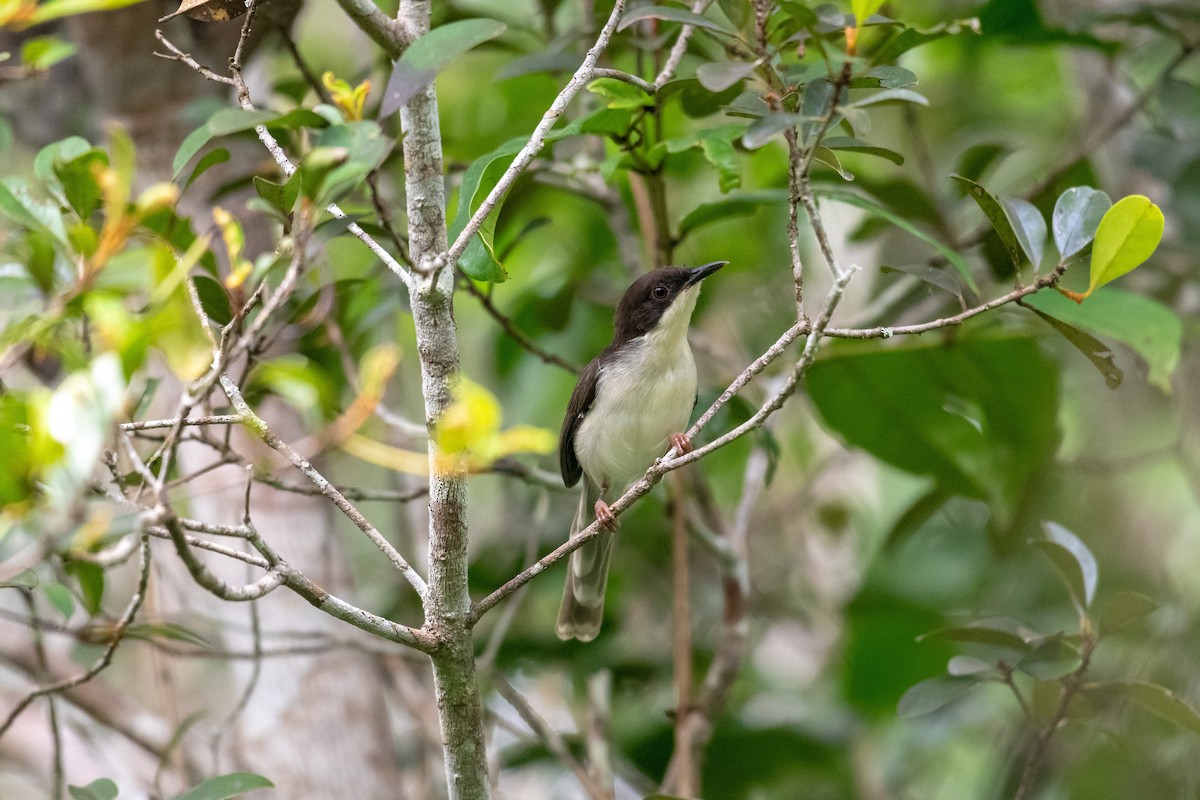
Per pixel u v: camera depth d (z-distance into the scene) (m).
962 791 14.16
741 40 7.22
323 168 5.34
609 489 11.54
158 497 5.21
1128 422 14.95
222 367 5.41
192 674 13.11
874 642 13.81
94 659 10.34
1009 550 12.56
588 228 14.04
